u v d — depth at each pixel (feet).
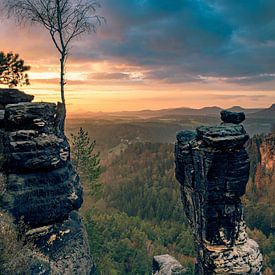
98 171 132.87
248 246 85.15
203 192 84.48
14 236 58.34
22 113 66.39
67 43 102.27
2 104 85.56
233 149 81.51
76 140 132.67
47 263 62.64
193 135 94.38
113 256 252.62
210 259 83.30
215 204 83.56
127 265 253.65
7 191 62.69
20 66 100.37
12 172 64.75
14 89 89.76
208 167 81.51
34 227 64.59
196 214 89.40
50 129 70.18
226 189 82.74
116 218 394.73
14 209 61.62
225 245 84.12
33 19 99.19
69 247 70.69
